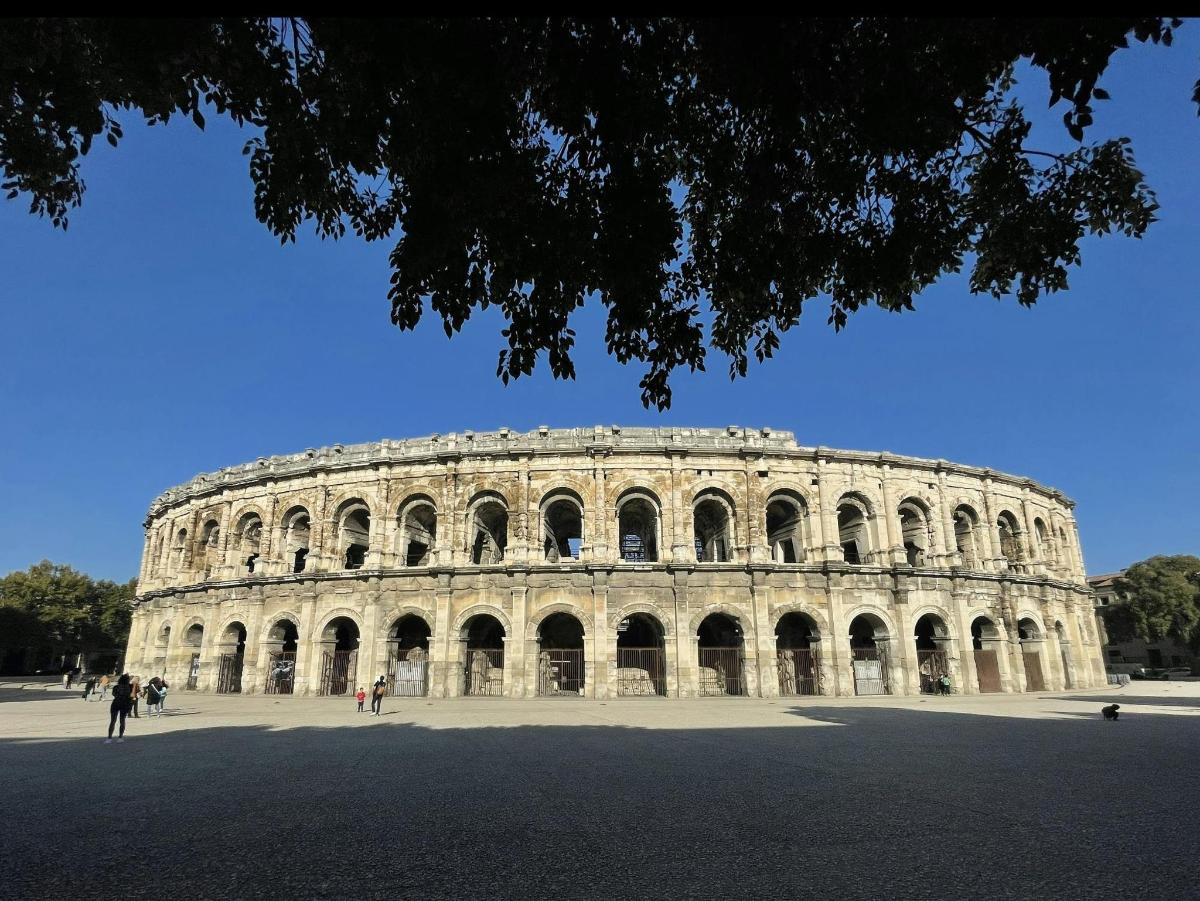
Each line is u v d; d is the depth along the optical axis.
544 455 51.50
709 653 54.19
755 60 10.19
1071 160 11.81
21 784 16.80
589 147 11.11
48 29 9.35
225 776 17.75
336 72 10.71
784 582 49.03
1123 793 14.38
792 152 11.66
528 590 48.25
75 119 10.61
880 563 51.78
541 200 11.73
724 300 14.23
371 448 55.38
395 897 8.53
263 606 53.28
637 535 63.28
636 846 10.68
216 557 60.22
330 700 46.25
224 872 9.63
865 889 8.60
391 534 51.88
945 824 11.84
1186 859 9.70
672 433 53.09
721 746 22.72
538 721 31.80
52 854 10.59
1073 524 66.94
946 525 54.12
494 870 9.56
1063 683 56.56
